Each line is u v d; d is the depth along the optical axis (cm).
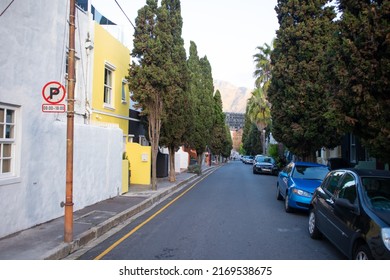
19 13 815
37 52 884
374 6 841
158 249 738
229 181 2452
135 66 1650
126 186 1580
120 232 898
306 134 1756
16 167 812
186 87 2062
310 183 1173
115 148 1423
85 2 1775
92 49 1484
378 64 817
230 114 15725
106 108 1678
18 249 683
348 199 647
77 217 997
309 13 1805
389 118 836
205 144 3225
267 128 5084
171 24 1903
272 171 3222
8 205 778
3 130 783
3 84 767
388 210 573
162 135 2052
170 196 1606
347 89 877
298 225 992
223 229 926
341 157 2241
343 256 696
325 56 1116
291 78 1784
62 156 994
